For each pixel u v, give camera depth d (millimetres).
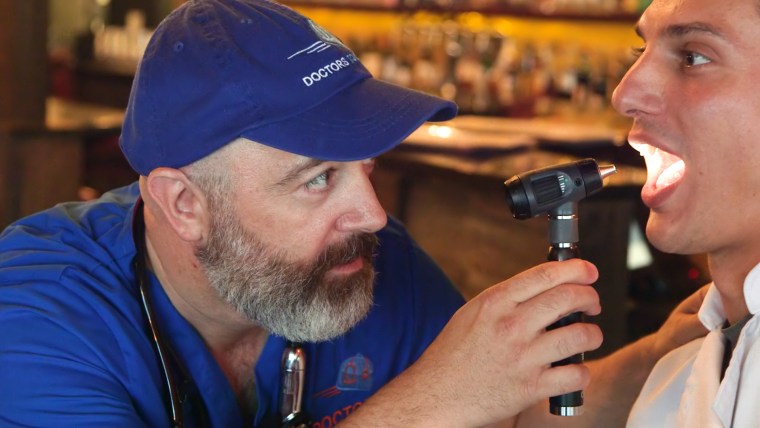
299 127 1203
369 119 1224
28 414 1230
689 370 1198
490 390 1150
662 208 1108
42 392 1230
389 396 1189
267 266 1254
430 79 5191
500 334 1142
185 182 1259
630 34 4801
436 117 1317
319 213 1239
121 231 1373
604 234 2656
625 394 1380
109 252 1358
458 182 2980
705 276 2994
